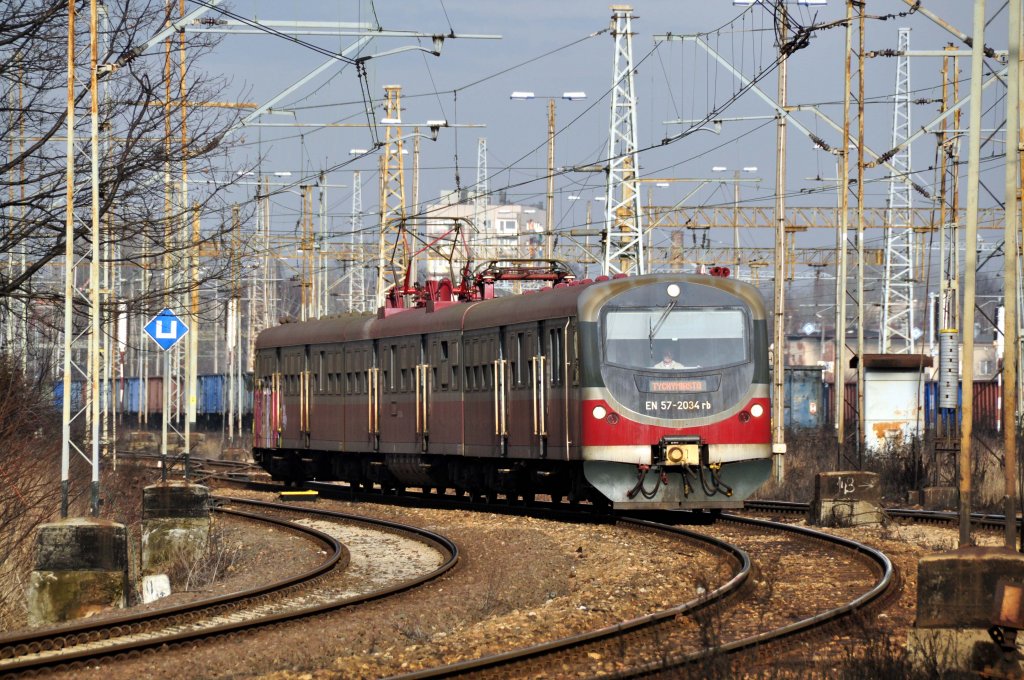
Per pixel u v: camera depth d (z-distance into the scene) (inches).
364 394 4092.0
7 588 2372.0
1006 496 1510.8
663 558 2479.1
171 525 2632.9
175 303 3816.4
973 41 1521.9
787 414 7549.2
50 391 4005.9
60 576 2118.6
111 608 2126.0
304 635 1760.6
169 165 3179.1
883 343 7755.9
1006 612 1318.9
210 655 1651.1
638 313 3024.1
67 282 2433.6
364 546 2888.8
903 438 4781.0
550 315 3134.8
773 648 1550.2
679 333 3034.0
